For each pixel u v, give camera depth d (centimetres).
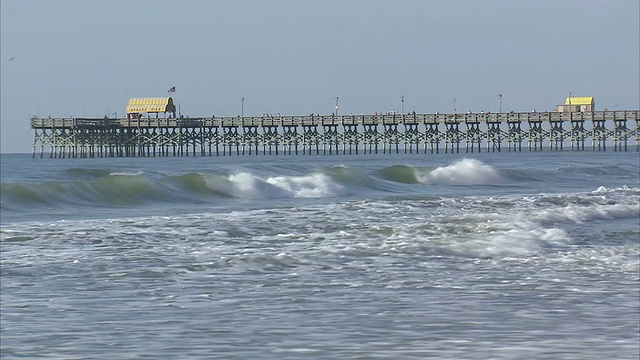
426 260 4834
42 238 5825
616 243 5666
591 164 18125
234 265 4628
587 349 2695
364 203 8319
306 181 12075
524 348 2712
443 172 14425
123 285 4062
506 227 6200
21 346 2811
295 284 4066
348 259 4844
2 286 4041
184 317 3303
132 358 2641
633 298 3650
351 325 3116
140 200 10325
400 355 2644
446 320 3191
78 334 2998
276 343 2827
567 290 3859
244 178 11481
